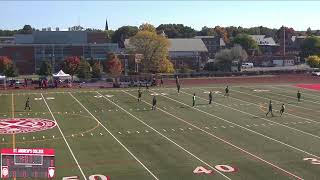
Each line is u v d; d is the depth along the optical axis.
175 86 92.94
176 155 41.62
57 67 149.38
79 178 34.97
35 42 158.00
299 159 40.25
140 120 57.75
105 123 55.94
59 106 68.19
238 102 71.81
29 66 150.38
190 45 174.75
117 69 125.81
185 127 53.56
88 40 162.75
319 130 51.91
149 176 35.69
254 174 36.19
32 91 85.94
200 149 43.72
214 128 53.03
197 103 70.81
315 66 149.38
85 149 43.69
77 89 88.94
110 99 75.06
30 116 60.50
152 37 129.25
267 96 78.31
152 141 46.91
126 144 45.69
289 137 48.53
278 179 35.00
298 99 73.44
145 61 130.38
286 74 117.31
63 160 39.81
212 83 98.69
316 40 191.38
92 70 114.00
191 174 36.19
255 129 52.47
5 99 75.25
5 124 55.16
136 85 93.44
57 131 51.41
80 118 59.12
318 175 35.91
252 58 179.62
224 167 37.97
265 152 42.56
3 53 148.25
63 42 159.50
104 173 36.31
